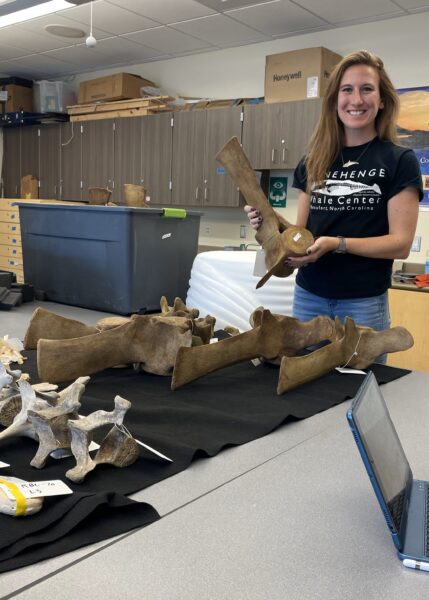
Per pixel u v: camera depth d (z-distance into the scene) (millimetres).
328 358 1243
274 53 4480
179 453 827
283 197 4508
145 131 4855
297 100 3953
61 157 5539
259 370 1310
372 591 572
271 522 684
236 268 1869
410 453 904
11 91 5855
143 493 731
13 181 6023
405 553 621
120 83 4938
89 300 2088
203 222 5043
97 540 620
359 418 647
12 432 833
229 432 929
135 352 1173
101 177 5230
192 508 704
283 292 1835
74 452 771
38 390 910
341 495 758
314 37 4242
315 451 891
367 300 1561
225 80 4828
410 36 3797
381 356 1487
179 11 3918
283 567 599
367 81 1455
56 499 677
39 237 2223
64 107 5637
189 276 2230
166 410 986
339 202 1567
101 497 651
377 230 1551
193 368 1132
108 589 546
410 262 3848
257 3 3670
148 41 4648
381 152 1524
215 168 4461
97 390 1099
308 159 1632
